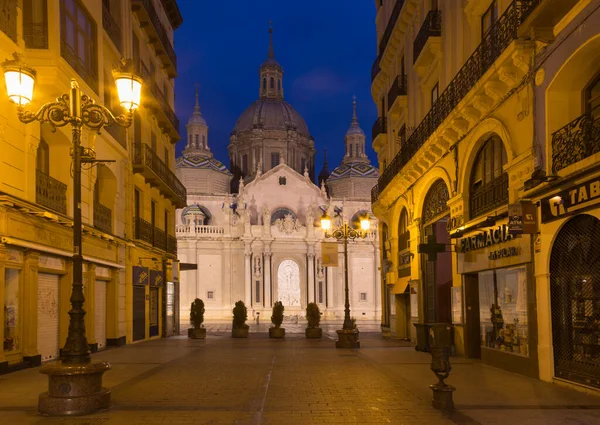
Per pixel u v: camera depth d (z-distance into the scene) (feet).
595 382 32.89
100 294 69.62
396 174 78.38
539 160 38.01
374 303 220.02
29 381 40.42
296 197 233.76
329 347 72.08
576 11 33.78
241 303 98.99
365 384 38.47
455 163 55.52
